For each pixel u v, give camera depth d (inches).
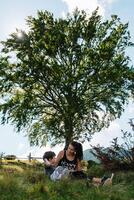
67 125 1872.5
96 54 1823.3
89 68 1812.3
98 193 382.9
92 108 1904.5
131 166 540.7
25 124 1884.8
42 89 1909.4
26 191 384.8
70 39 1854.1
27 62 1824.6
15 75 1827.0
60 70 1788.9
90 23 1878.7
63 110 1889.8
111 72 1818.4
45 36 1831.9
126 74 1835.6
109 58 1843.0
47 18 1893.5
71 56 1841.8
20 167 1374.3
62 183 407.5
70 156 497.4
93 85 1850.4
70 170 475.2
